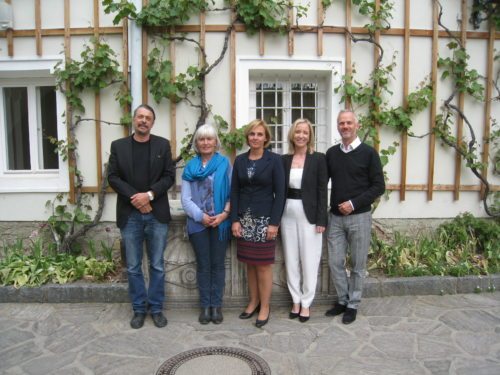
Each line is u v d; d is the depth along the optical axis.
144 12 4.82
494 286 4.50
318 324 3.75
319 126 5.46
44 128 5.52
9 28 5.04
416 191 5.44
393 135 5.33
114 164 3.59
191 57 5.09
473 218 5.36
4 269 4.41
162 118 5.14
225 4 5.03
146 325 3.74
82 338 3.49
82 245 5.28
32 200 5.26
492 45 5.32
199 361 3.11
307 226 3.70
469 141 5.45
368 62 5.23
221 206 3.71
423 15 5.25
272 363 3.08
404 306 4.14
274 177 3.61
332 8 5.14
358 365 3.05
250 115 5.39
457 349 3.27
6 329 3.66
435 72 5.27
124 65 5.02
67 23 5.00
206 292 3.77
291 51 5.08
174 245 4.08
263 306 3.75
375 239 5.05
